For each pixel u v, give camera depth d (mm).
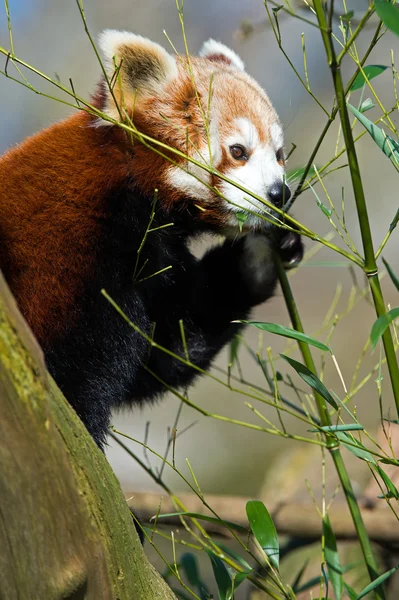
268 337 19453
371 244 5301
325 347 5586
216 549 5992
